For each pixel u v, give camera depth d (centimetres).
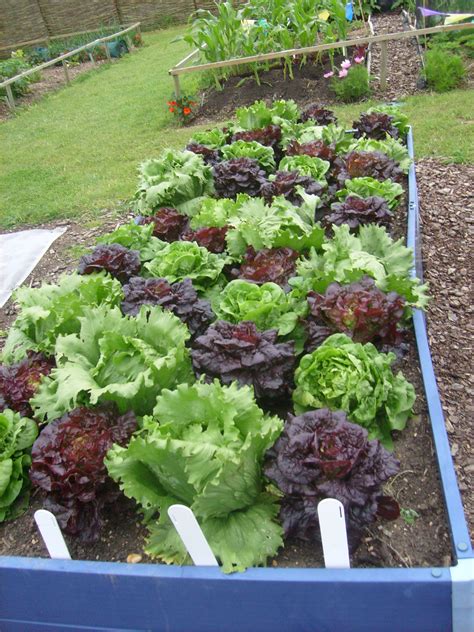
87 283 171
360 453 112
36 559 122
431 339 201
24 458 146
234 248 197
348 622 111
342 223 209
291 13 521
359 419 132
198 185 260
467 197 292
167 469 117
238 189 251
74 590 121
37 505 144
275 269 177
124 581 116
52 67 907
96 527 128
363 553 117
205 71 564
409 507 126
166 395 119
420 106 420
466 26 449
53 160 466
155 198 245
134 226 215
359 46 486
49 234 332
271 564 118
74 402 132
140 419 138
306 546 120
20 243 327
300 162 255
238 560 112
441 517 123
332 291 152
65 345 145
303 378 138
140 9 1080
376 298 149
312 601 109
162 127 500
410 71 500
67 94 708
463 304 218
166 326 147
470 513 141
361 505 110
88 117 579
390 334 152
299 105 481
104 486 131
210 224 217
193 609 117
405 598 106
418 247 229
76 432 132
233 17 523
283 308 157
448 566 112
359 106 445
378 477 111
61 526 125
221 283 194
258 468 121
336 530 103
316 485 112
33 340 177
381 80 471
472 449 158
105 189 382
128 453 115
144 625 123
